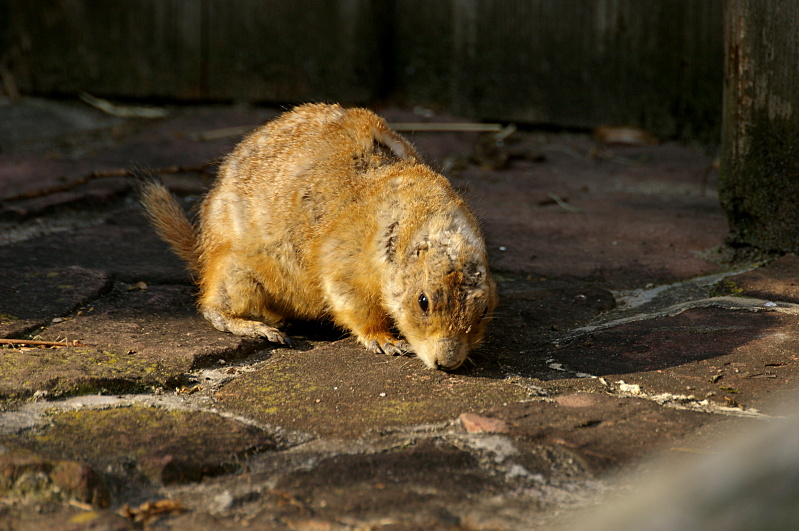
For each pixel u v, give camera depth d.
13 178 11.92
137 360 6.28
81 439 4.93
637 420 5.32
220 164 8.66
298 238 7.43
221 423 5.25
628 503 3.44
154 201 8.74
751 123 8.60
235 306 7.61
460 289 6.52
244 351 6.83
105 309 7.65
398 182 7.25
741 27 8.45
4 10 16.05
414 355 6.87
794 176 8.42
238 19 15.85
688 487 3.10
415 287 6.65
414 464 4.66
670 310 7.69
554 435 5.08
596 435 5.09
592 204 11.95
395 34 16.38
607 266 9.16
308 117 8.29
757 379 6.03
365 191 7.27
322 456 4.85
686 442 4.99
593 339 7.04
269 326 7.48
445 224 6.84
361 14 15.67
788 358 6.37
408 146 8.30
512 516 4.18
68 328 7.02
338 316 7.43
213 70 16.12
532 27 15.50
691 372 6.21
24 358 6.11
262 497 4.38
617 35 15.21
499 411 5.45
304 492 4.39
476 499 4.35
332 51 15.86
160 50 16.05
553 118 15.85
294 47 15.89
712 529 2.92
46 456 4.64
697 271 8.88
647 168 14.17
